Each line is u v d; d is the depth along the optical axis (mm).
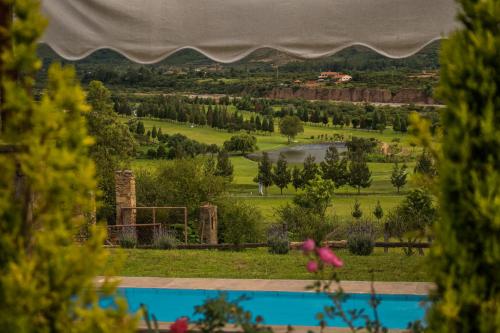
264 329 3266
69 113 2311
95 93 47219
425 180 2592
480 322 2285
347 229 19906
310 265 3266
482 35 2406
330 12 4504
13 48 2295
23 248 2291
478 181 2291
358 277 9219
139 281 8211
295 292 7672
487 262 2312
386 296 7422
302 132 111188
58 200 2252
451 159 2400
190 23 4707
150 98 99625
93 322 2143
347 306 7547
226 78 106938
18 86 2340
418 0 4355
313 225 24078
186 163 27016
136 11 4754
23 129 2305
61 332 2195
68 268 2191
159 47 4770
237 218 24031
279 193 90000
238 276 9562
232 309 3277
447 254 2361
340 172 85688
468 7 2488
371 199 82188
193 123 103312
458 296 2311
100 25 4848
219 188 26344
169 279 8336
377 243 14531
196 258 11086
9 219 2293
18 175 2684
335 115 109812
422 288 7609
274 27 4598
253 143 106062
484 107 2373
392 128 100625
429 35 4375
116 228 20641
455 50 2449
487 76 2350
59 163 2172
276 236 14352
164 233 17422
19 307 2092
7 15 2900
